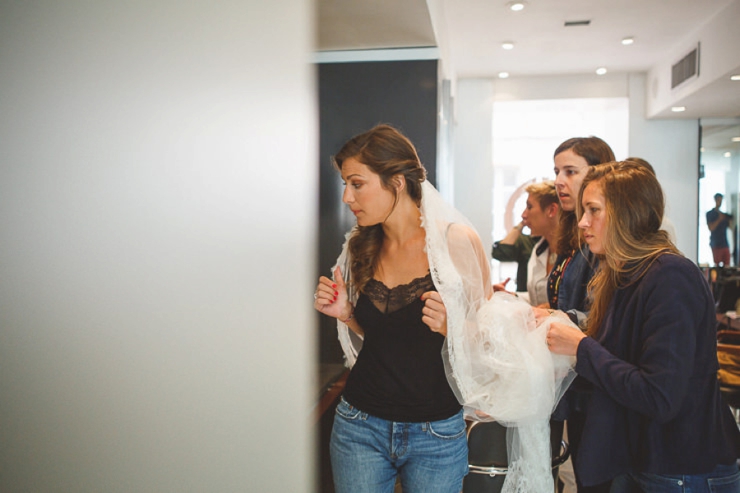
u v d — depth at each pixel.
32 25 0.48
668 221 1.75
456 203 6.55
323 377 2.37
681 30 4.93
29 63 0.48
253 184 0.45
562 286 1.94
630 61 5.89
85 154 0.47
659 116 6.17
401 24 2.61
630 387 1.26
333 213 2.91
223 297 0.46
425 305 1.41
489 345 1.42
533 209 2.40
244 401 0.46
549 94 6.47
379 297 1.47
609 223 1.40
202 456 0.47
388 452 1.41
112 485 0.48
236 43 0.45
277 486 0.46
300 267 0.48
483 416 1.60
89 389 0.48
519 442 1.46
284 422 0.46
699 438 1.29
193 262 0.46
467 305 1.43
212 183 0.45
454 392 1.41
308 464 0.48
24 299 0.49
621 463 1.39
